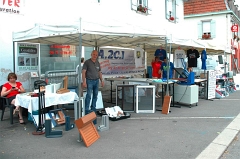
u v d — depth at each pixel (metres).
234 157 4.11
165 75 8.52
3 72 7.58
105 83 10.97
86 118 4.50
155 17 13.70
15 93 6.15
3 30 7.51
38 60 8.59
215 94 10.20
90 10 9.95
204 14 20.27
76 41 7.79
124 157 3.96
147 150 4.27
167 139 4.84
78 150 4.26
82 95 6.99
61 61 9.43
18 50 7.94
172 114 7.07
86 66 6.55
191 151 4.23
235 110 7.64
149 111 7.23
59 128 5.56
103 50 9.03
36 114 5.55
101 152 4.17
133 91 7.33
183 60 9.49
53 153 4.12
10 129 5.52
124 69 9.95
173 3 15.48
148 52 12.30
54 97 5.46
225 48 12.45
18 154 4.08
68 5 9.19
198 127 5.70
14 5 7.36
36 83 7.29
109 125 5.86
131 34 5.91
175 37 7.58
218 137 4.98
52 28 5.50
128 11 11.81
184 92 8.12
